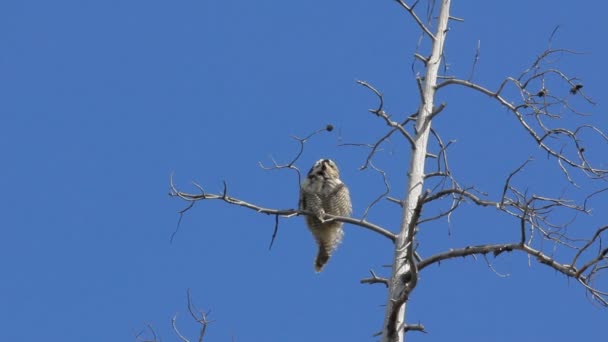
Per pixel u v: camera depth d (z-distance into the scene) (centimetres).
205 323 1723
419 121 2045
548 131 1930
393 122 1967
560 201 1795
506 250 1814
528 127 1945
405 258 1856
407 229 1964
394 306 1869
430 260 1864
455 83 2061
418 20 2123
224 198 2002
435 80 2097
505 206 1802
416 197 1995
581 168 1894
